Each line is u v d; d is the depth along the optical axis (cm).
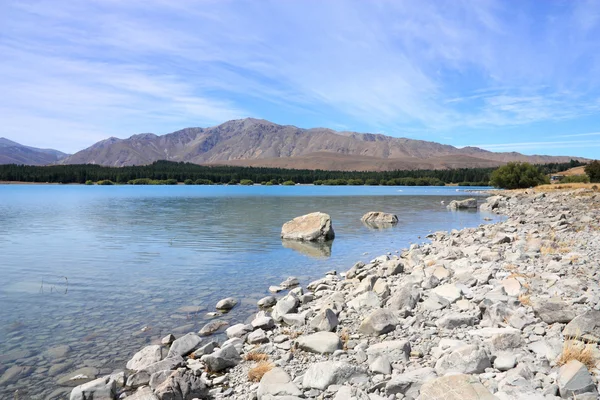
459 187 18250
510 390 580
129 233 3216
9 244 2639
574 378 572
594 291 1079
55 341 1020
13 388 779
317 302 1345
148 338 1047
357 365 781
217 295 1476
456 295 1182
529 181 10738
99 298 1416
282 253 2389
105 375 835
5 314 1230
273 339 1009
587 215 3547
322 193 11681
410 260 1983
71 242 2731
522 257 1700
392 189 15350
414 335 923
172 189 14562
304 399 651
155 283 1639
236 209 5812
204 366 849
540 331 828
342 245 2744
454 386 577
